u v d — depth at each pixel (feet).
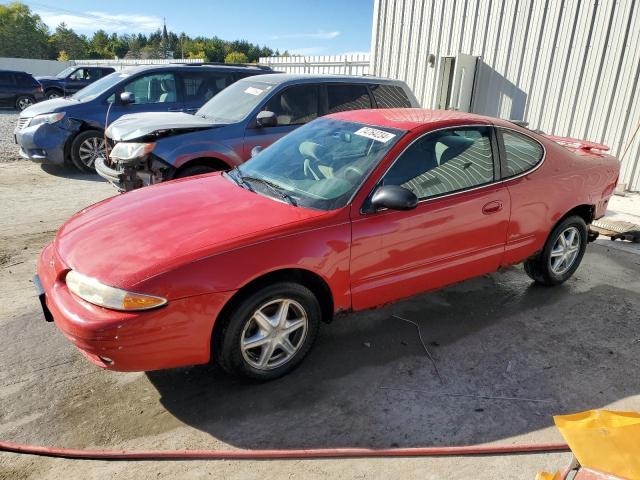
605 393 10.36
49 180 27.55
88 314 8.56
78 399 9.77
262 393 10.06
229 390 10.14
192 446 8.62
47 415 9.30
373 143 11.73
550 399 10.11
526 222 13.38
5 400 9.64
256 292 9.52
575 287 15.48
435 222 11.48
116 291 8.48
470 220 12.09
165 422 9.20
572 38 28.07
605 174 15.38
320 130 13.30
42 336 11.86
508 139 13.30
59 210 21.88
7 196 23.89
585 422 5.09
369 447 8.65
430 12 35.29
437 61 35.37
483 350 11.82
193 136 18.54
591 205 15.07
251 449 8.57
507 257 13.38
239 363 9.73
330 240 10.11
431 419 9.41
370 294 11.03
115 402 9.71
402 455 8.50
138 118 20.25
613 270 16.93
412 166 11.48
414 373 10.84
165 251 9.11
